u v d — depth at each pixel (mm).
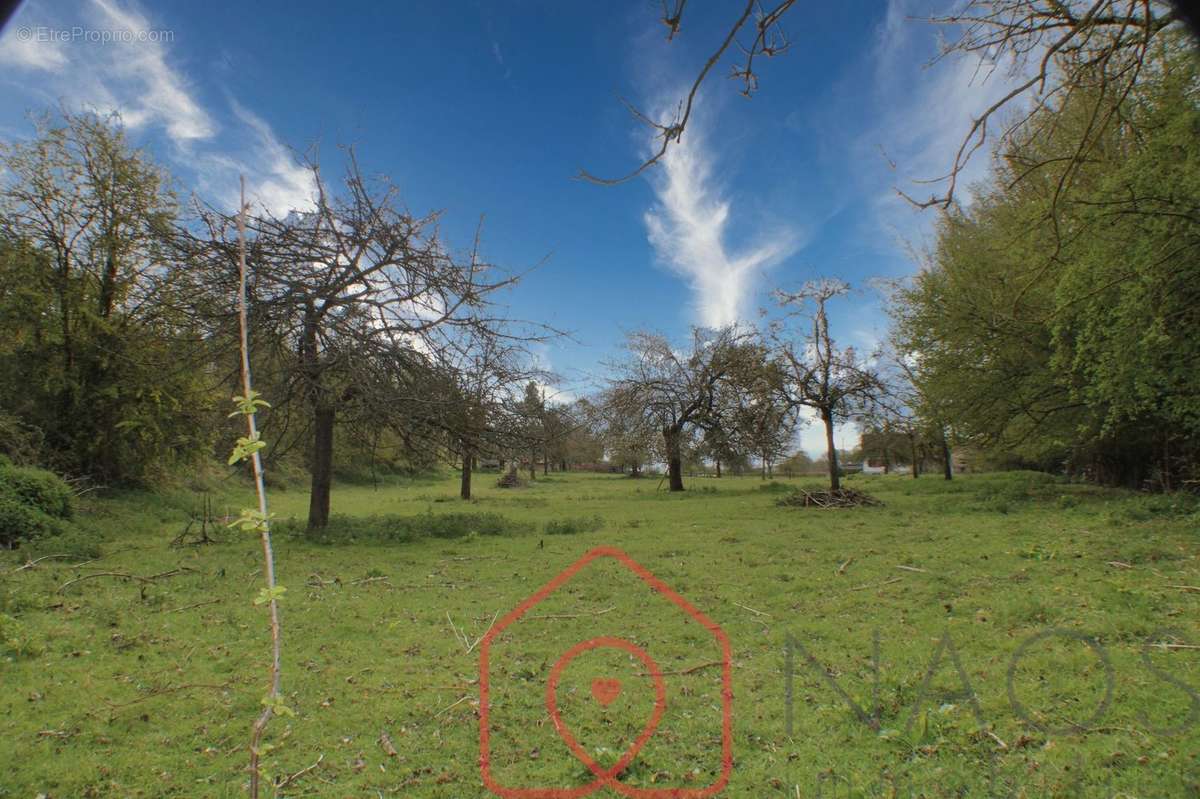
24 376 17062
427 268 13125
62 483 12984
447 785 3352
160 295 13414
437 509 21453
